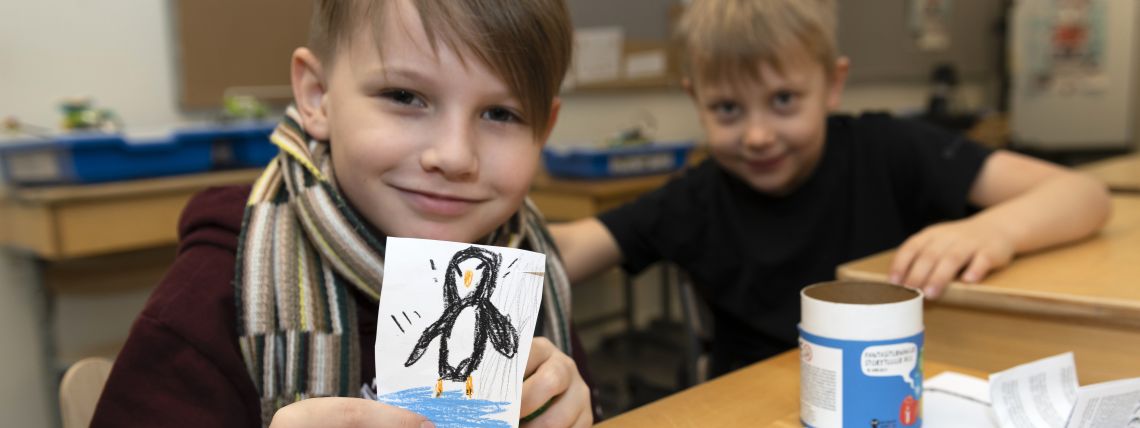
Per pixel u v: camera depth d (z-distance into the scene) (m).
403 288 0.51
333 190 0.69
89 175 1.67
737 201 1.33
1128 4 4.11
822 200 1.29
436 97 0.62
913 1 4.23
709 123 1.27
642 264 1.30
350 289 0.71
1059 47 4.35
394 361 0.51
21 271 1.98
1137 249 0.94
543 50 0.65
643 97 3.20
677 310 3.48
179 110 2.12
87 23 1.96
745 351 1.33
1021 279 0.80
